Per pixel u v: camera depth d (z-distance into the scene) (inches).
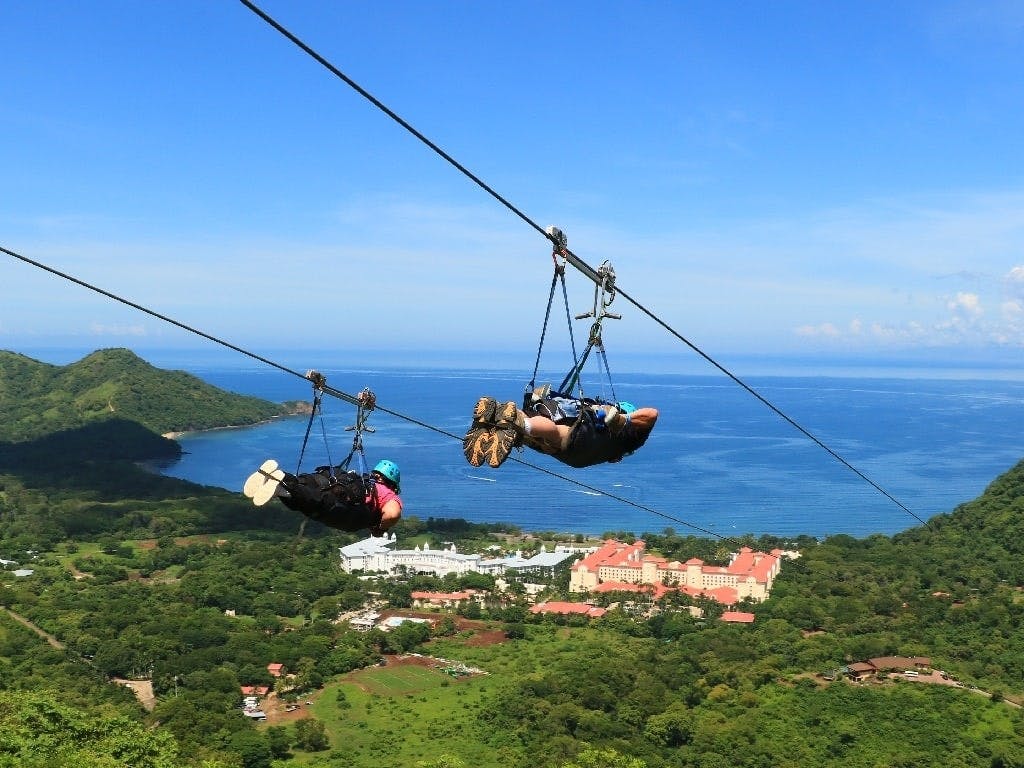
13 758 1520.7
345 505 490.0
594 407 480.7
